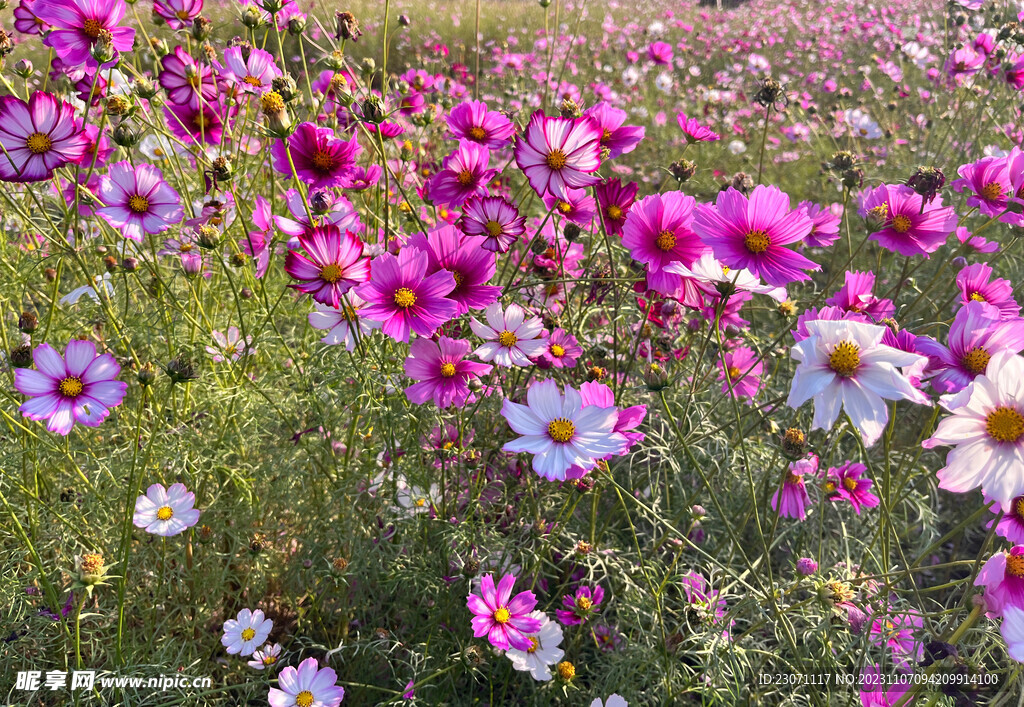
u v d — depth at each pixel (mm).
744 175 865
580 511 807
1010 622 378
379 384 648
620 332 883
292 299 838
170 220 686
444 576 670
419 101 902
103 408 552
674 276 578
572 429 519
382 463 705
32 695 588
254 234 725
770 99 858
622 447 514
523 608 601
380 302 556
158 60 783
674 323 854
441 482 676
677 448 738
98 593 681
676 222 577
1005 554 422
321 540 701
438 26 2914
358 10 2660
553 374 764
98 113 846
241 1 783
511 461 753
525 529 694
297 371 759
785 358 987
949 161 1326
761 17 3580
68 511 671
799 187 1661
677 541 658
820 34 3049
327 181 660
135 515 605
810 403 883
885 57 2576
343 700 704
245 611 629
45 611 622
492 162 1525
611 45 2658
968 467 417
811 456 632
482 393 655
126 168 670
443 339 601
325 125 832
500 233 644
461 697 689
